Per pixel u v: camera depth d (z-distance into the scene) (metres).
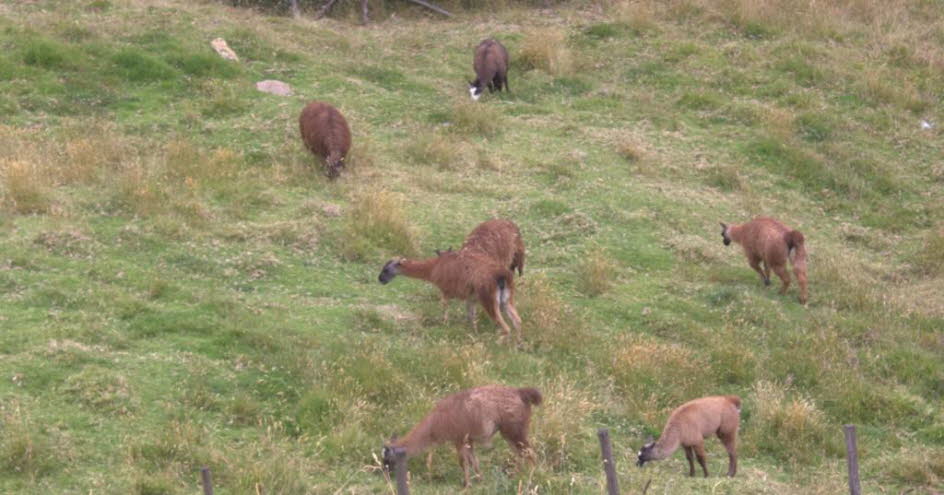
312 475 18.69
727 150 36.59
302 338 23.16
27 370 20.48
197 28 41.66
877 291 28.64
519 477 18.83
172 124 34.44
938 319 27.45
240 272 26.06
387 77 40.59
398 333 24.27
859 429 22.89
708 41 45.34
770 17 47.00
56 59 36.91
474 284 23.91
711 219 32.09
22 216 27.42
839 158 36.56
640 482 19.08
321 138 32.03
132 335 22.47
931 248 31.00
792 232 27.36
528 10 49.22
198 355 22.00
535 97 40.31
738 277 28.83
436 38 45.62
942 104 40.81
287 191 30.89
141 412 19.81
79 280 24.44
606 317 26.12
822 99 40.72
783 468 21.19
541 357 23.86
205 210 28.75
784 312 27.08
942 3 49.16
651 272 28.69
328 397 20.72
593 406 21.75
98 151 31.11
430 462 19.20
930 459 21.34
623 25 46.03
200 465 18.48
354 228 28.52
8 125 32.78
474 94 38.69
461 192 32.16
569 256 28.91
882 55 44.25
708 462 21.08
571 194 32.56
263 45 41.25
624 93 40.78
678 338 25.50
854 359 25.22
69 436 18.77
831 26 46.28
